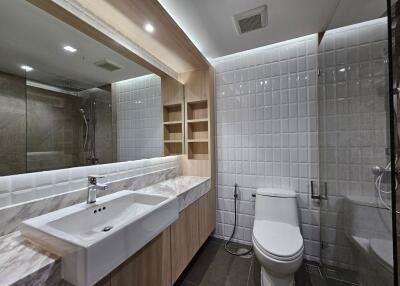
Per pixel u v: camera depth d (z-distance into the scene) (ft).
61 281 2.08
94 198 3.55
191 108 7.42
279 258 3.92
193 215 5.43
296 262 3.93
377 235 3.56
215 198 7.25
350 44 4.54
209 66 6.77
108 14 4.14
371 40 3.88
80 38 3.99
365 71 4.09
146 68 5.85
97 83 4.38
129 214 3.93
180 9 4.55
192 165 7.11
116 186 4.57
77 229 3.05
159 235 3.74
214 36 5.75
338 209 4.98
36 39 3.24
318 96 5.78
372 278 3.67
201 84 6.88
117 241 2.32
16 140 2.90
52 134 3.43
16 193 2.85
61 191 3.47
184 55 5.98
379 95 3.66
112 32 4.58
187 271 5.50
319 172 5.82
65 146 3.64
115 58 4.83
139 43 5.32
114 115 4.80
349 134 4.58
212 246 6.77
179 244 4.61
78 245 1.95
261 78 6.57
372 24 3.84
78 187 3.79
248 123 6.79
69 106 3.76
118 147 4.88
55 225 2.72
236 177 7.00
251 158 6.76
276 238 4.56
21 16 3.05
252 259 6.03
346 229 4.66
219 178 7.27
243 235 6.90
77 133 3.89
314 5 4.46
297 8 4.56
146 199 4.13
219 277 5.25
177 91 6.97
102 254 2.09
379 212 3.54
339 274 4.84
